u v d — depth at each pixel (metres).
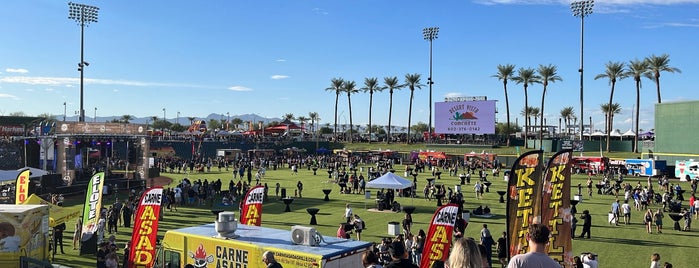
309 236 11.94
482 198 42.19
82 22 59.66
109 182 43.78
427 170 73.38
